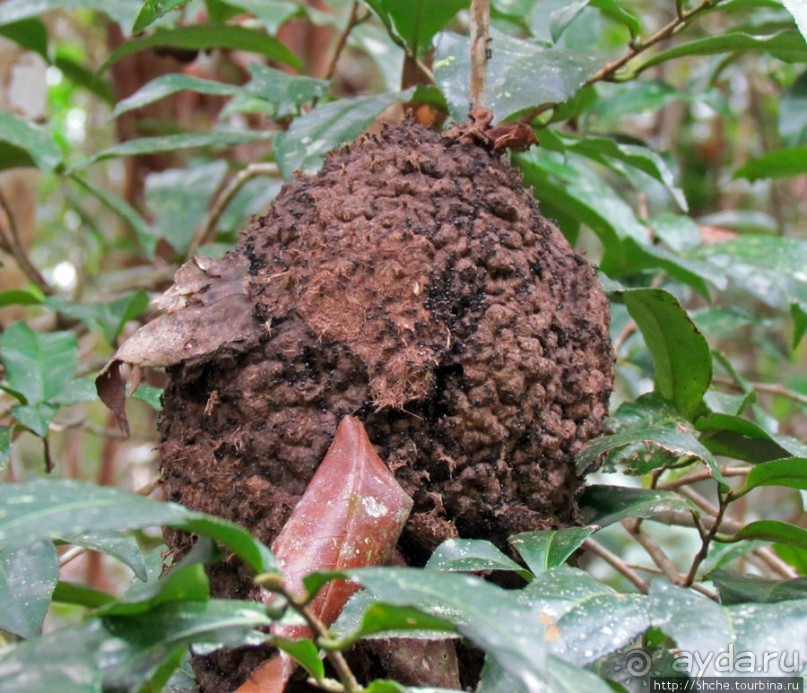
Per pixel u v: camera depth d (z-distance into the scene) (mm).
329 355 767
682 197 963
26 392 936
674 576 888
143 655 663
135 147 1018
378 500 739
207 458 772
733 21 1568
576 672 660
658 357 880
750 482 793
